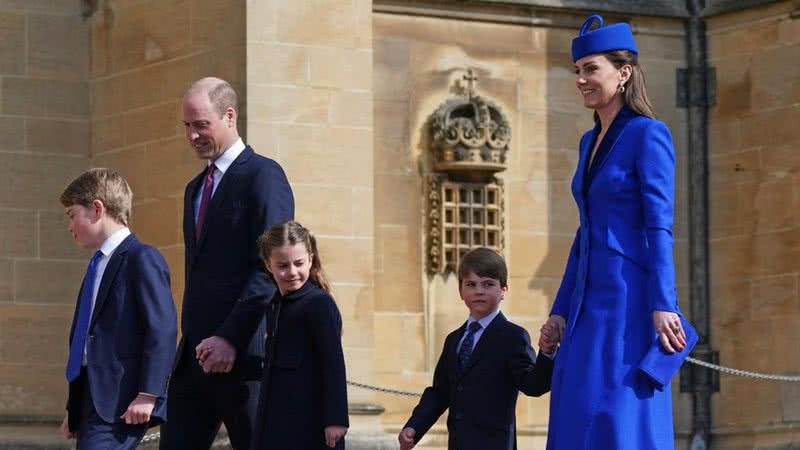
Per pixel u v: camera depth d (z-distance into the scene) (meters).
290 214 20.11
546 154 33.41
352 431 29.73
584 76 16.73
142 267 18.94
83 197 19.08
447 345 20.73
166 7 30.86
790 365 33.44
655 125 16.50
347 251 30.14
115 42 31.73
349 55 30.30
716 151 34.53
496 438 20.11
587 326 16.52
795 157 33.56
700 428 34.25
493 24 33.00
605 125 16.86
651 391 16.31
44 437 31.33
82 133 32.06
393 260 32.00
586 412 16.27
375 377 31.77
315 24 30.05
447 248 32.31
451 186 32.38
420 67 32.41
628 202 16.55
